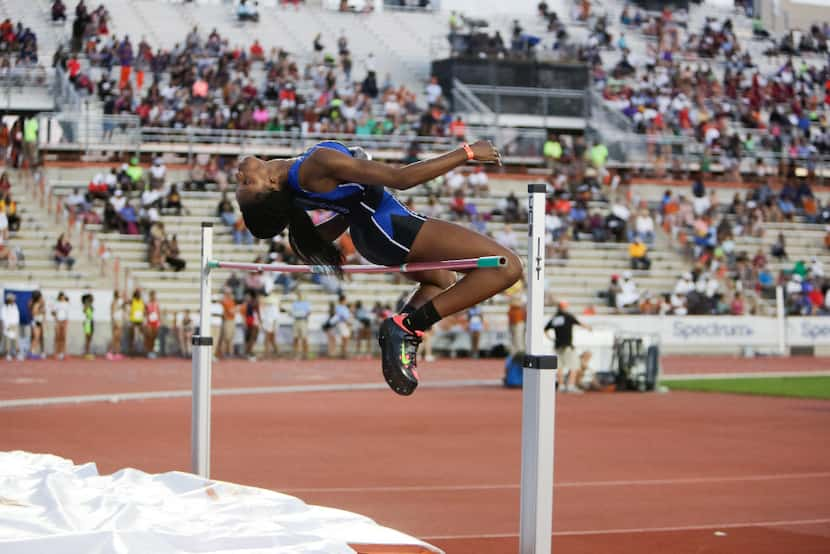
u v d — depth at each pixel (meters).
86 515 6.78
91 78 38.25
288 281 33.28
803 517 9.70
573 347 23.33
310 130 37.84
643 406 20.39
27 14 41.53
